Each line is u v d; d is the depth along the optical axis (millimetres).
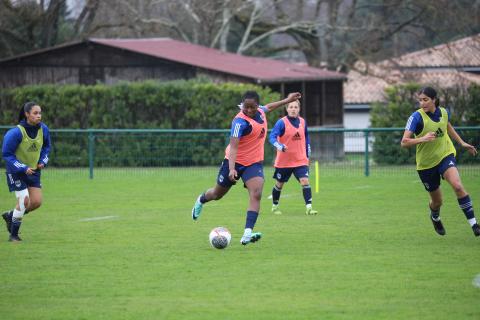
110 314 21453
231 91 79250
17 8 109438
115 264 28156
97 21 124312
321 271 26594
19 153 32875
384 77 106375
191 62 87438
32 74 91375
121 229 36812
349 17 118688
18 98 81750
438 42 127062
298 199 49531
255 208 30766
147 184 59625
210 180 62312
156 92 79750
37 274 26547
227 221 39312
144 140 69938
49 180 62938
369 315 21094
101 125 80812
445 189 54844
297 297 23094
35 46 114750
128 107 80625
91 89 80750
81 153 70812
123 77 89688
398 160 68188
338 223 38281
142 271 26906
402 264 27609
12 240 33438
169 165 69812
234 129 29906
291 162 42250
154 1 116875
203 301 22750
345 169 68562
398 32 118250
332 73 101562
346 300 22703
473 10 113875
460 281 24875
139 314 21422
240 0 111562
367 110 127000
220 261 28531
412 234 34469
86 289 24344
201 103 79625
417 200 47969
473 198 48656
